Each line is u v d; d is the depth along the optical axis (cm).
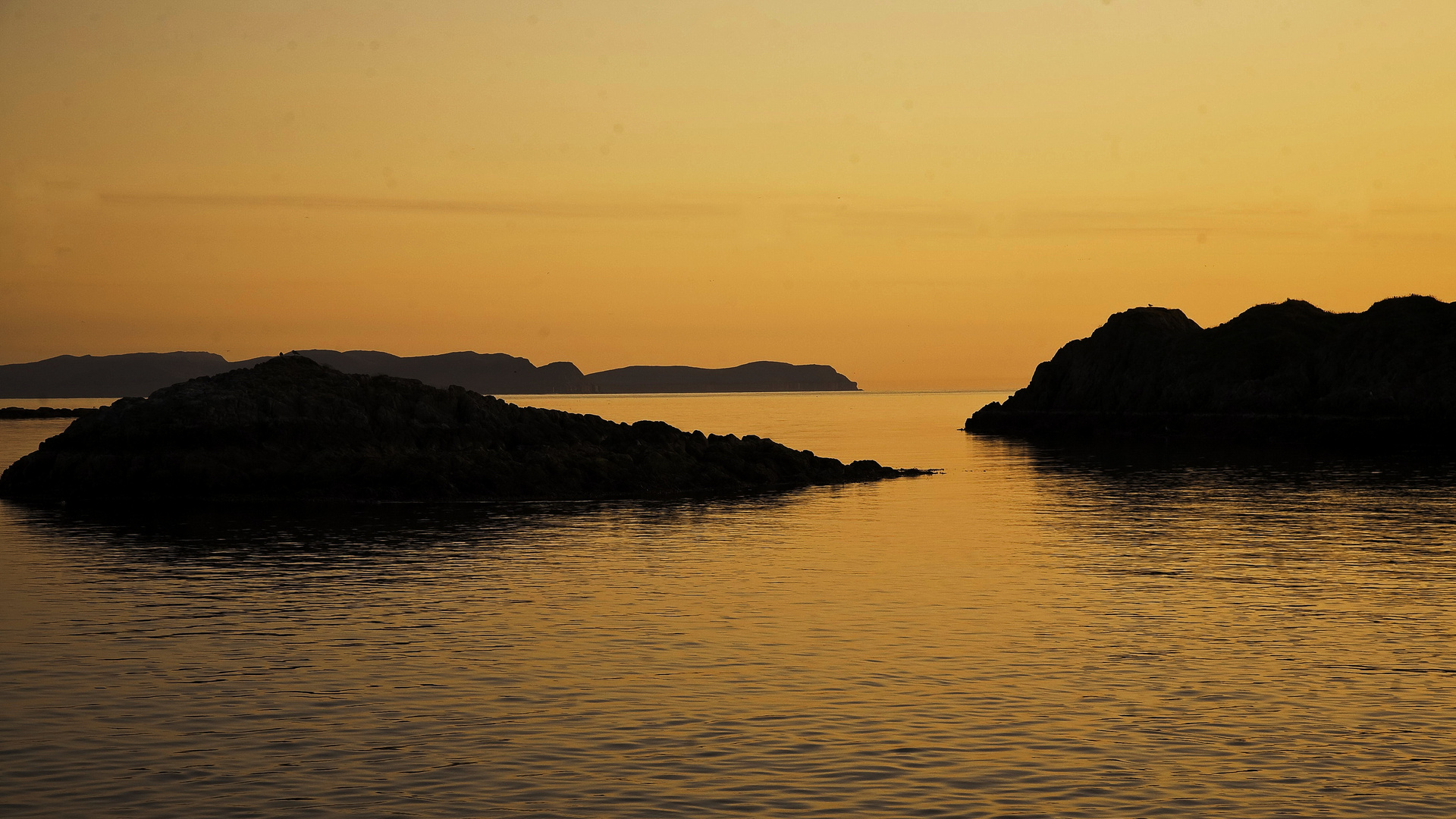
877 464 7488
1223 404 12156
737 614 2758
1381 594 3002
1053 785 1606
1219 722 1884
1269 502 5472
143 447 5988
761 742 1788
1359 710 1948
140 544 4034
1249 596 2975
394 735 1831
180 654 2361
